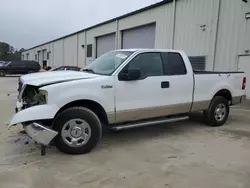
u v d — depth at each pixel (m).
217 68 12.98
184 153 4.51
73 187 3.22
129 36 21.12
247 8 11.31
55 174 3.57
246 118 7.63
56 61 43.03
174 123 6.74
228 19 12.27
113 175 3.58
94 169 3.76
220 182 3.43
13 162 3.96
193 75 5.71
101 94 4.45
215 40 12.97
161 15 16.83
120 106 4.68
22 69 28.56
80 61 32.06
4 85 17.66
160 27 16.98
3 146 4.66
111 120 4.65
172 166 3.93
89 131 4.37
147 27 18.77
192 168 3.87
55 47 43.28
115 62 4.96
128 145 4.91
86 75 4.64
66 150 4.26
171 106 5.36
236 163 4.11
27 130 3.97
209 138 5.46
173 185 3.32
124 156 4.31
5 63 29.30
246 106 9.95
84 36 30.31
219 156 4.40
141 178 3.50
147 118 5.13
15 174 3.55
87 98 4.30
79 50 32.19
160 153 4.49
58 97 4.08
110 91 4.54
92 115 4.38
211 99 6.19
